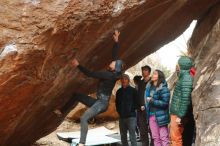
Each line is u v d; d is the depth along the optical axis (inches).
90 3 211.5
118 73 249.3
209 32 290.2
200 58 289.4
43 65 221.3
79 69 243.0
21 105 241.6
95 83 300.4
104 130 412.2
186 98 249.9
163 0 236.8
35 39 206.7
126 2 220.8
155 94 265.3
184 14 285.7
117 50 247.1
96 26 223.5
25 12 203.9
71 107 297.6
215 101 233.3
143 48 305.0
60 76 243.9
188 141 274.7
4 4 202.7
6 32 203.9
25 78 219.5
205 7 290.0
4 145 301.6
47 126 319.9
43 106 266.5
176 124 255.3
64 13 207.3
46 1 205.8
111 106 470.0
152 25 268.4
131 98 292.2
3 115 243.0
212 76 247.6
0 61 206.7
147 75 297.0
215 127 224.5
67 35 216.1
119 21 230.8
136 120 303.1
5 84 215.8
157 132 269.3
